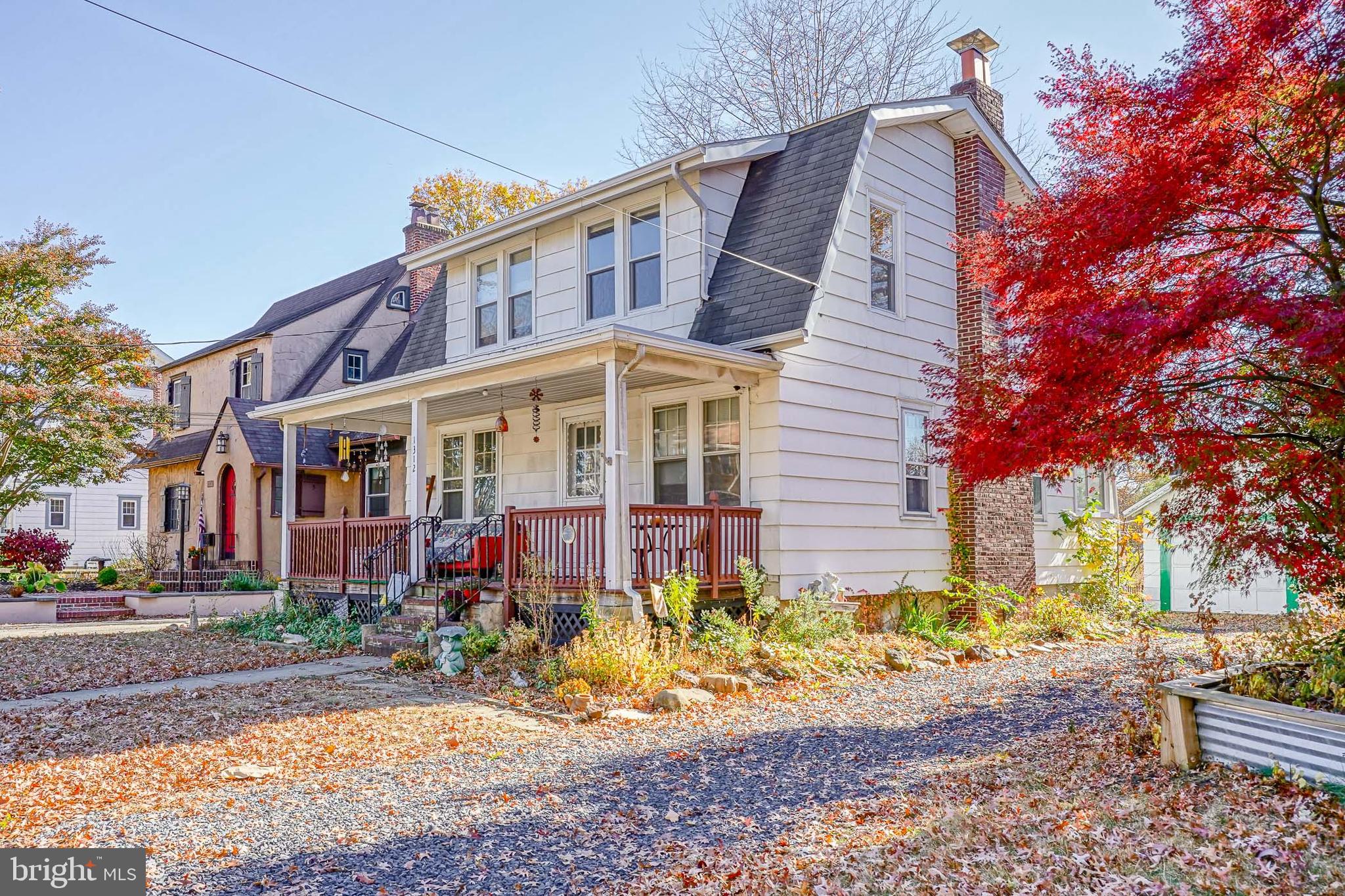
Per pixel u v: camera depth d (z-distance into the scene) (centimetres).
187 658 1255
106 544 3344
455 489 1722
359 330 2644
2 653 1316
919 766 666
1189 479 627
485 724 827
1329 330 479
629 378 1275
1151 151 620
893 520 1367
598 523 1086
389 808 580
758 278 1289
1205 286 554
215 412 2792
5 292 2136
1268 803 516
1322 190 606
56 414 2194
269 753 727
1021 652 1277
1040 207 712
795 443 1216
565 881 460
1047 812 532
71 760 709
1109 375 575
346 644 1323
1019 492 1541
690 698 903
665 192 1386
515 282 1612
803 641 1122
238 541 2317
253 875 470
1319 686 602
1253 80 584
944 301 1501
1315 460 599
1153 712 648
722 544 1162
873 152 1364
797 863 476
